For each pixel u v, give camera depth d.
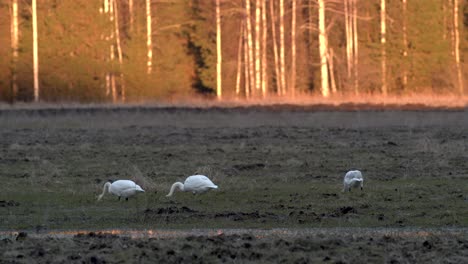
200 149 72.69
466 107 109.75
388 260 31.42
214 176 53.41
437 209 43.06
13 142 79.81
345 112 104.25
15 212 43.16
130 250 32.94
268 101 122.88
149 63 163.12
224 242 34.53
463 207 43.69
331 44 180.00
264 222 39.91
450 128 89.31
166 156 68.12
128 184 45.03
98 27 158.25
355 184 47.88
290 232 37.44
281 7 162.12
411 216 41.06
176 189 48.34
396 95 141.00
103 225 39.56
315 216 41.06
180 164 62.94
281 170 59.22
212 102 124.44
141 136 84.88
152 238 35.50
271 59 180.25
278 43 181.00
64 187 51.34
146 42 163.12
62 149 73.31
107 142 79.69
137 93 160.50
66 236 36.88
